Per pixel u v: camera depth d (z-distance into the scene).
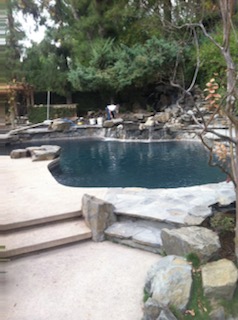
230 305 2.62
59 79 18.44
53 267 3.47
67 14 18.64
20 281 3.20
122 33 18.73
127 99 19.16
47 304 2.84
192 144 12.62
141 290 3.02
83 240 4.09
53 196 5.32
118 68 16.86
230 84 2.82
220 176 7.75
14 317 2.65
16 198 5.21
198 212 3.92
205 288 2.63
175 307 2.54
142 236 3.88
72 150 12.56
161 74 10.65
